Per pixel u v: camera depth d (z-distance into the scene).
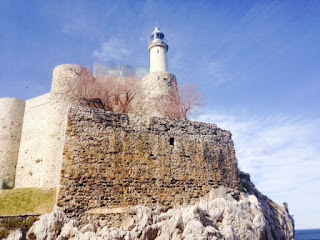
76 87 26.39
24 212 15.32
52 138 24.22
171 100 30.06
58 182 16.61
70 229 14.41
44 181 22.89
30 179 27.12
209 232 16.41
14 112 30.52
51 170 23.08
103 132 17.73
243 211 19.58
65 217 14.90
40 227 14.09
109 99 28.61
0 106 30.48
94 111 18.02
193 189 19.41
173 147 19.89
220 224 18.22
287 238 25.33
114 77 31.20
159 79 31.09
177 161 19.58
